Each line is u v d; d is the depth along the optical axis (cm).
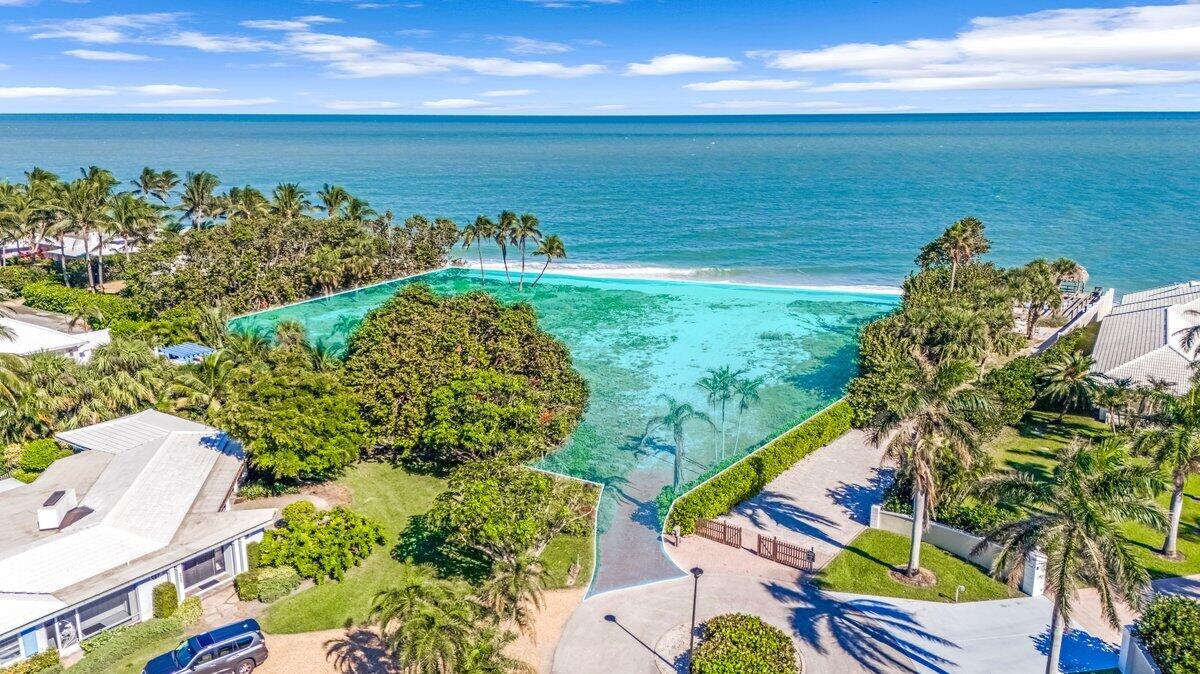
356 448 4494
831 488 4553
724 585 3575
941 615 3328
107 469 4034
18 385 4653
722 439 4950
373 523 3969
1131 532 3978
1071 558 2552
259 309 8138
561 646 3158
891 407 3459
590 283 9162
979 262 9144
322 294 8575
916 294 6894
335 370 5138
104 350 5269
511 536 3319
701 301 8219
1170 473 3566
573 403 5091
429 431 4519
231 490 3966
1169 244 13938
